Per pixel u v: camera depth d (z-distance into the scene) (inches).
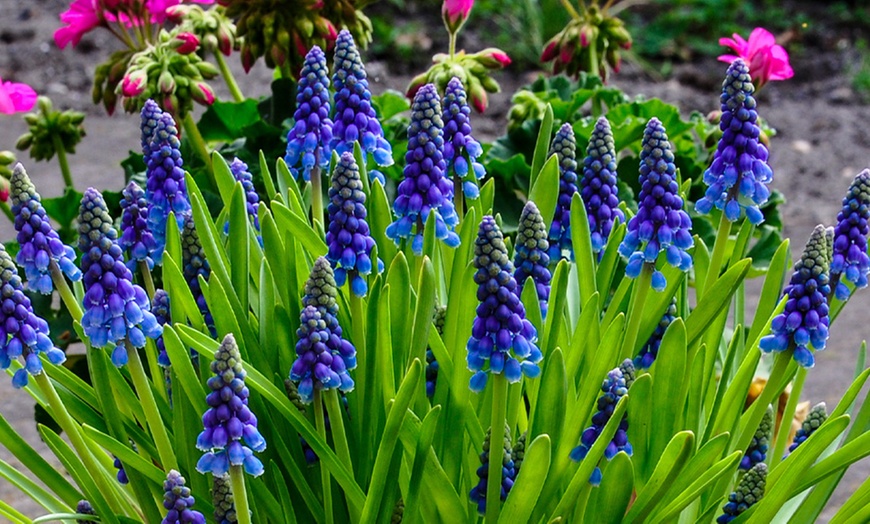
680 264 28.4
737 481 30.4
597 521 27.6
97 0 37.0
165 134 29.6
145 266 29.6
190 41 35.5
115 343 27.1
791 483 27.9
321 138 30.7
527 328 26.4
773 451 31.8
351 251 27.8
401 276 28.1
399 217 29.4
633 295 30.2
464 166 30.5
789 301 27.7
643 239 28.3
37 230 27.2
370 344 28.2
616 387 27.0
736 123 28.4
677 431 29.1
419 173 29.0
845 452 27.8
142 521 29.9
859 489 28.7
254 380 27.1
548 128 31.9
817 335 27.7
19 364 29.3
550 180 30.6
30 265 27.2
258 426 28.8
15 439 28.6
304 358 26.8
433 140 28.9
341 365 27.1
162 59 35.5
